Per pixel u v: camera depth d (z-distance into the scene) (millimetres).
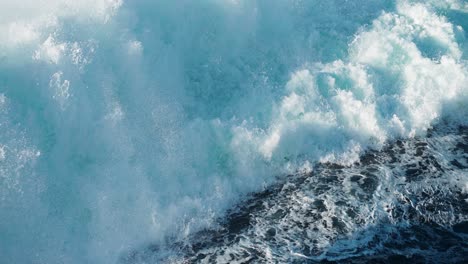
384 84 15414
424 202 12250
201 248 11406
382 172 13227
